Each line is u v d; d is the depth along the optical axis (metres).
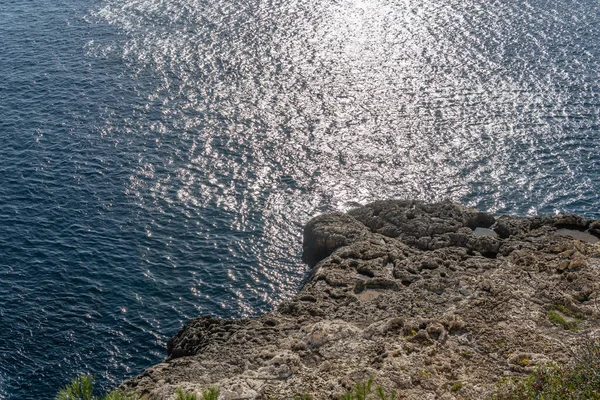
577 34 98.06
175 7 108.25
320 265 51.38
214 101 84.88
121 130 79.19
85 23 103.94
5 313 54.47
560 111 81.50
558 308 39.25
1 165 72.81
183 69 91.44
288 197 69.38
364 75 89.94
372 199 69.12
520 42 96.62
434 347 36.09
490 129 78.94
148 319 54.56
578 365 30.77
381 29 101.00
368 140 77.81
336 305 44.44
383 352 36.19
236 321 44.88
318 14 105.44
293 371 35.59
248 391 33.81
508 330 37.28
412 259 49.16
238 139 78.00
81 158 74.31
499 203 67.62
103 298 56.47
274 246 62.81
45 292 56.78
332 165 74.00
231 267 60.41
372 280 46.41
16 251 61.31
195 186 70.69
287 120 81.25
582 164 72.62
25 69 91.25
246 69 91.38
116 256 61.16
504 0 109.44
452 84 87.62
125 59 93.88
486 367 34.53
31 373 49.53
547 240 49.56
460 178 71.50
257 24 102.62
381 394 24.48
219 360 38.97
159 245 62.72
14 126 79.38
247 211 67.31
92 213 66.44
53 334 52.81
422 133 78.69
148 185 70.50
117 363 50.69
